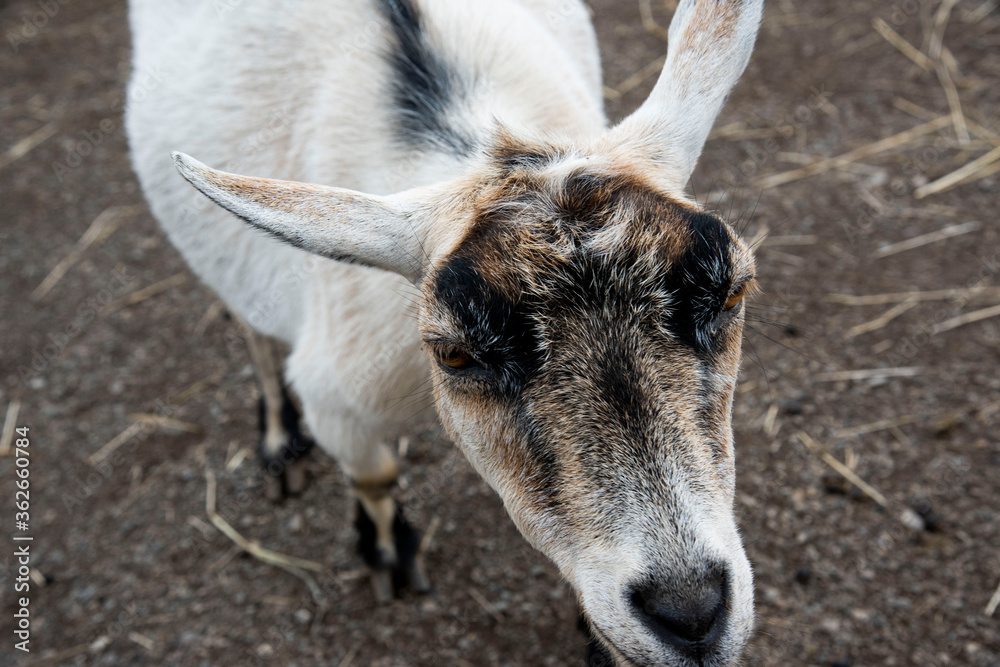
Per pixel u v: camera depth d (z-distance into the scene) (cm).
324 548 91
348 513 94
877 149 128
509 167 60
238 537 93
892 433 93
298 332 80
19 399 111
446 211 60
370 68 69
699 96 62
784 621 80
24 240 135
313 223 58
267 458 96
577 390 54
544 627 82
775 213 120
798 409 96
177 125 81
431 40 68
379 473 79
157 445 104
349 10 72
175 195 83
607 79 148
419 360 68
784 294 109
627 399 54
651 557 53
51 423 108
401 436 100
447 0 70
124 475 101
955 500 86
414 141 66
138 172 87
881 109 135
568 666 79
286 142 74
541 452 56
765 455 92
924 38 147
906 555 83
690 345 55
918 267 110
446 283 55
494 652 81
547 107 68
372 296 67
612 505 54
